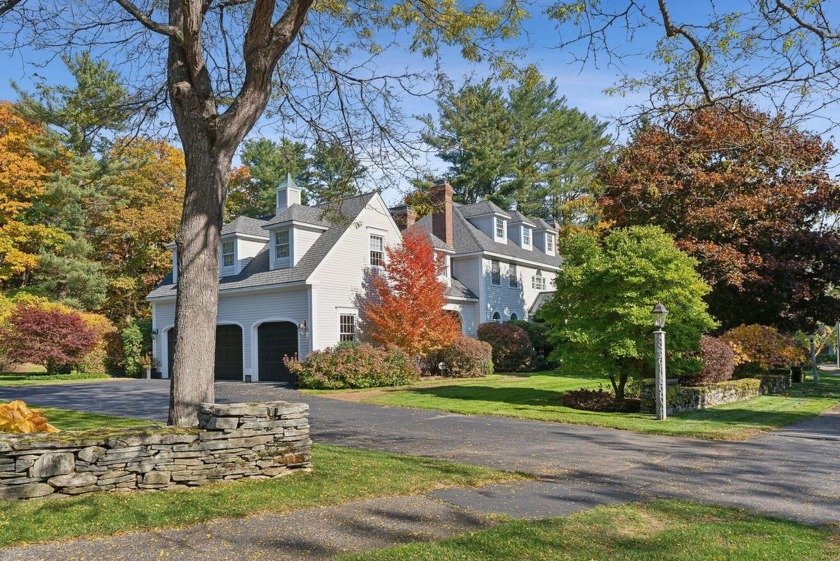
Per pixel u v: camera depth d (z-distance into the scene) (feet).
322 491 21.54
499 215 107.86
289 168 44.29
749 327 68.13
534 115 152.46
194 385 25.67
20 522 17.22
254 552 15.62
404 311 74.59
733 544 16.78
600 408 49.80
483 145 134.51
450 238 99.09
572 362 50.98
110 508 18.78
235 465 23.07
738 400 58.39
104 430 21.95
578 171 150.00
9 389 68.95
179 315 25.94
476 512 19.80
